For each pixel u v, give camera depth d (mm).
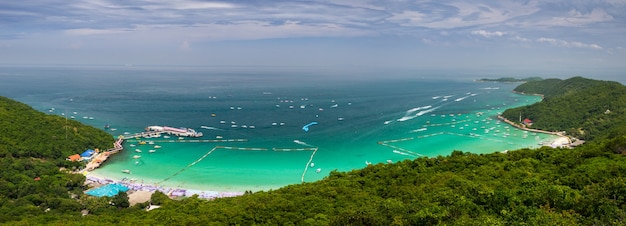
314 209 59375
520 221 43219
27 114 152125
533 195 51656
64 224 66000
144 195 106812
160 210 69562
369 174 78938
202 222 57750
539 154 78188
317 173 134000
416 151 162375
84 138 151500
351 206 58969
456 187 60562
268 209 60969
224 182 123875
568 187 53500
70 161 133875
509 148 165750
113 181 121438
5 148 126125
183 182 123125
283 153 158250
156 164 141375
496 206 50344
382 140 180250
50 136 142875
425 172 75875
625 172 58969
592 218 43594
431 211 48312
